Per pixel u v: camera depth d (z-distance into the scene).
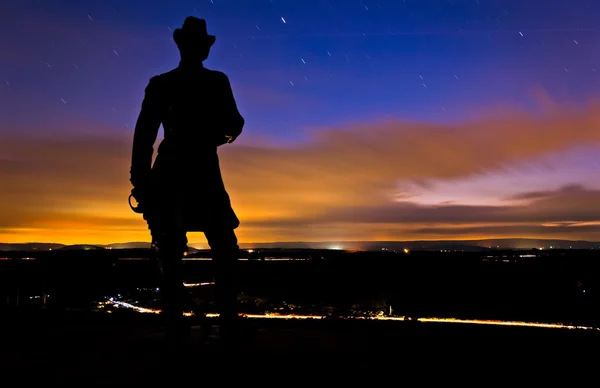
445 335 4.16
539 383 2.96
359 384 2.88
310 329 4.34
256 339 3.84
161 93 3.78
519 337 4.12
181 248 3.79
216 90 3.88
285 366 3.12
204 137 3.84
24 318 4.74
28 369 3.04
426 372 3.11
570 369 3.20
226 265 3.87
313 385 2.83
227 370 3.04
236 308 3.88
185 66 3.88
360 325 4.55
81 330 4.18
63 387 2.75
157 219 3.78
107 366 3.09
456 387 2.87
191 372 2.99
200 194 3.82
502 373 3.12
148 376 2.92
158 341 3.69
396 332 4.25
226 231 3.88
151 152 3.79
